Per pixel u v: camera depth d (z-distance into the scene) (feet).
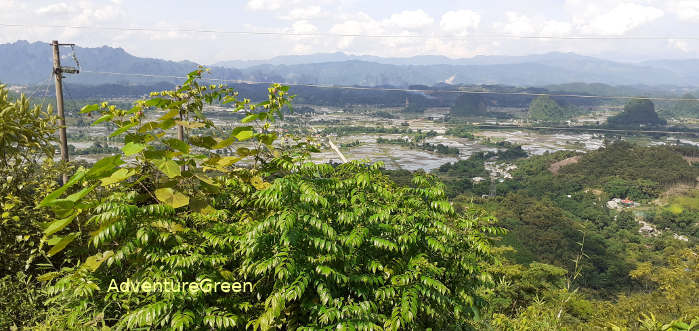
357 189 12.15
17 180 13.91
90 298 10.65
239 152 13.96
